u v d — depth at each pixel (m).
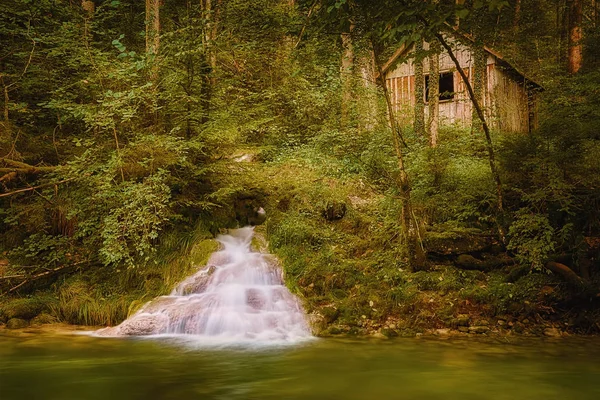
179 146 8.27
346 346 6.48
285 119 13.09
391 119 7.86
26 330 7.56
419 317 7.36
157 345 6.54
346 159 11.15
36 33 9.78
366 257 8.70
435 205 8.90
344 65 12.62
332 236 9.15
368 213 9.73
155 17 10.74
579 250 7.56
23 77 10.53
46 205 9.51
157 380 4.93
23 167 9.04
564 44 17.45
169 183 9.23
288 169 11.14
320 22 7.31
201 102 9.48
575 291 7.38
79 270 9.13
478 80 13.73
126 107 8.42
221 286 7.95
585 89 9.25
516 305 7.39
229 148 9.69
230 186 9.29
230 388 4.70
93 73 8.82
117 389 4.64
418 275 7.96
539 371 5.25
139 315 7.50
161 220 8.41
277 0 15.88
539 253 7.19
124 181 7.93
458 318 7.29
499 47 17.75
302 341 6.77
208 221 9.44
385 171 9.77
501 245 8.25
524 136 8.37
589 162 7.59
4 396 4.42
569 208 7.96
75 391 4.59
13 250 8.92
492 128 13.05
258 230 9.38
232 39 12.23
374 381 4.93
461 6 5.54
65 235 9.43
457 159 10.34
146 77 8.81
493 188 8.43
